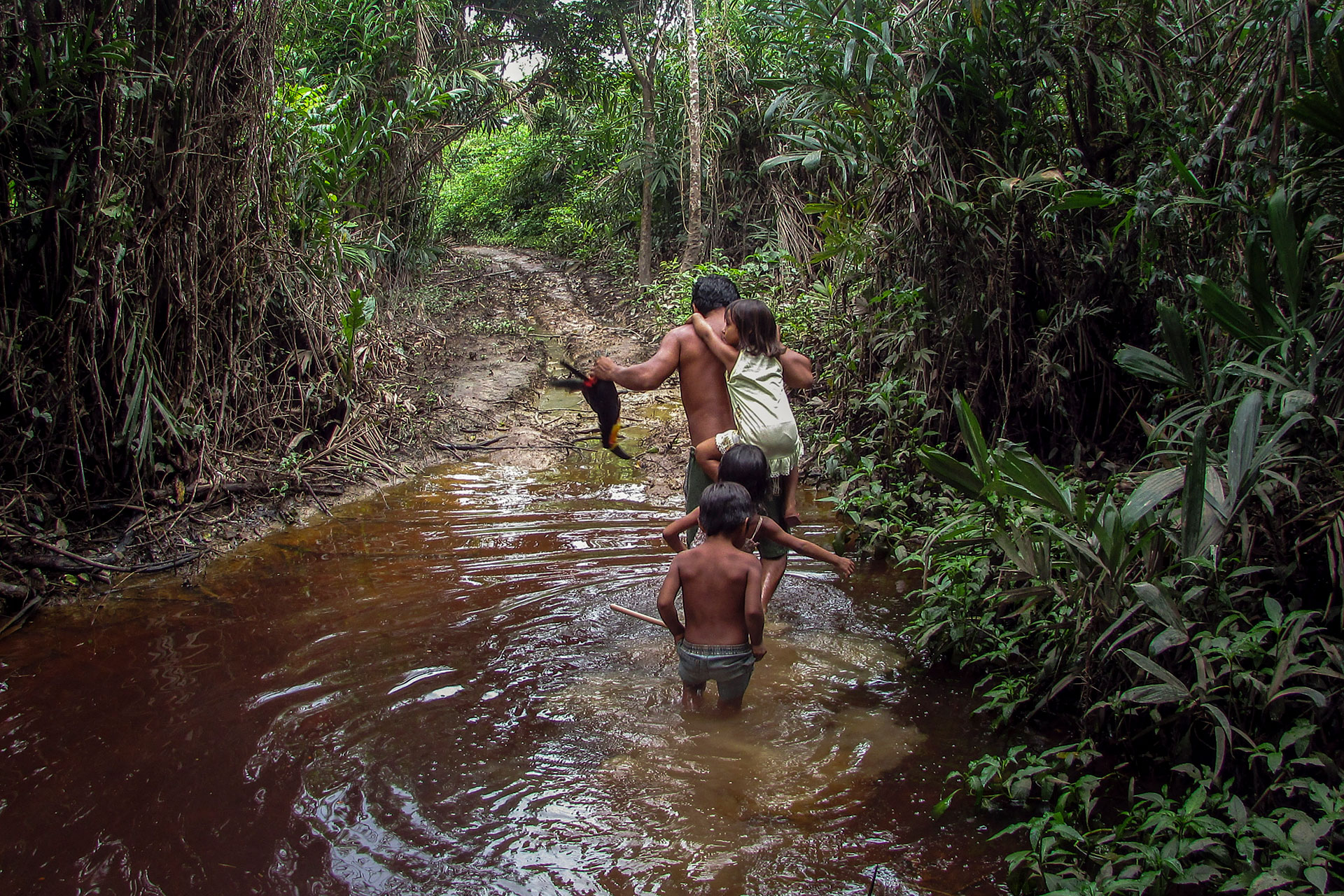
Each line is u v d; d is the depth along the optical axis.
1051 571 3.38
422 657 3.70
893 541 4.83
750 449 3.59
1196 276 3.02
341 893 2.38
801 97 6.21
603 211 17.38
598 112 17.25
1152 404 4.93
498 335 10.84
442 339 10.09
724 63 13.17
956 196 5.13
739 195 13.48
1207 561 2.67
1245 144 3.26
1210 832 2.24
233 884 2.41
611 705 3.34
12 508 4.55
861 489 5.17
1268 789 2.34
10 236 4.55
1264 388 3.26
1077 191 4.25
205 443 5.41
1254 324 2.98
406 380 8.16
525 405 8.10
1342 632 2.86
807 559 4.78
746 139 13.30
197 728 3.16
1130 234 4.76
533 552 4.87
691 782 2.87
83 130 4.56
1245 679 2.55
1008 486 3.01
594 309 13.10
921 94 4.95
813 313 7.74
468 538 5.10
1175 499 3.05
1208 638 2.63
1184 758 2.76
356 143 7.77
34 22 4.39
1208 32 4.25
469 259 16.61
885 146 5.47
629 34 15.16
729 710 3.30
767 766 2.96
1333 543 2.77
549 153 20.58
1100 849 2.40
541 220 20.78
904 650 3.76
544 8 15.16
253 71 5.53
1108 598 2.87
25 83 4.29
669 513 5.51
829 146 5.96
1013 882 2.35
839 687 3.47
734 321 3.82
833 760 2.98
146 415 4.95
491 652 3.75
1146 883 2.14
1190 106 4.10
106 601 4.27
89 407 4.86
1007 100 4.98
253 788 2.82
